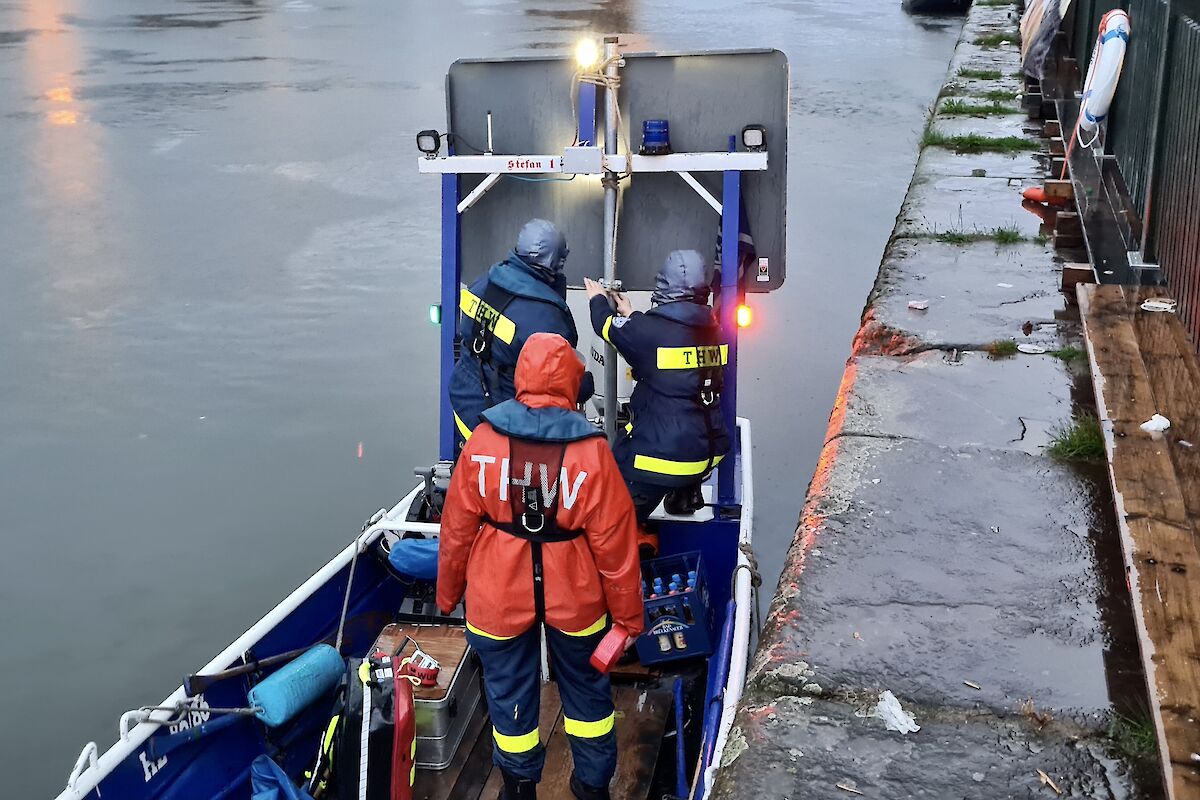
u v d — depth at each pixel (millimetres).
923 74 30625
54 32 43188
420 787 4273
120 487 10602
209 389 12672
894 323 5824
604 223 5039
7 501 10352
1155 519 3424
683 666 4848
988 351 5398
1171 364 4613
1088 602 3297
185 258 17000
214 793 4219
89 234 18266
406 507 5508
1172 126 5660
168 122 26625
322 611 4930
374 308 14992
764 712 2895
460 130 5180
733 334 4941
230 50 38062
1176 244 5387
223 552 9516
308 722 4438
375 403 12312
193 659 8195
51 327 14461
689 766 4379
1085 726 2789
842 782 2650
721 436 4629
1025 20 13562
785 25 40500
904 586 3408
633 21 42500
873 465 4223
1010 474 4125
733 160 4762
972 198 8398
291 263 16688
